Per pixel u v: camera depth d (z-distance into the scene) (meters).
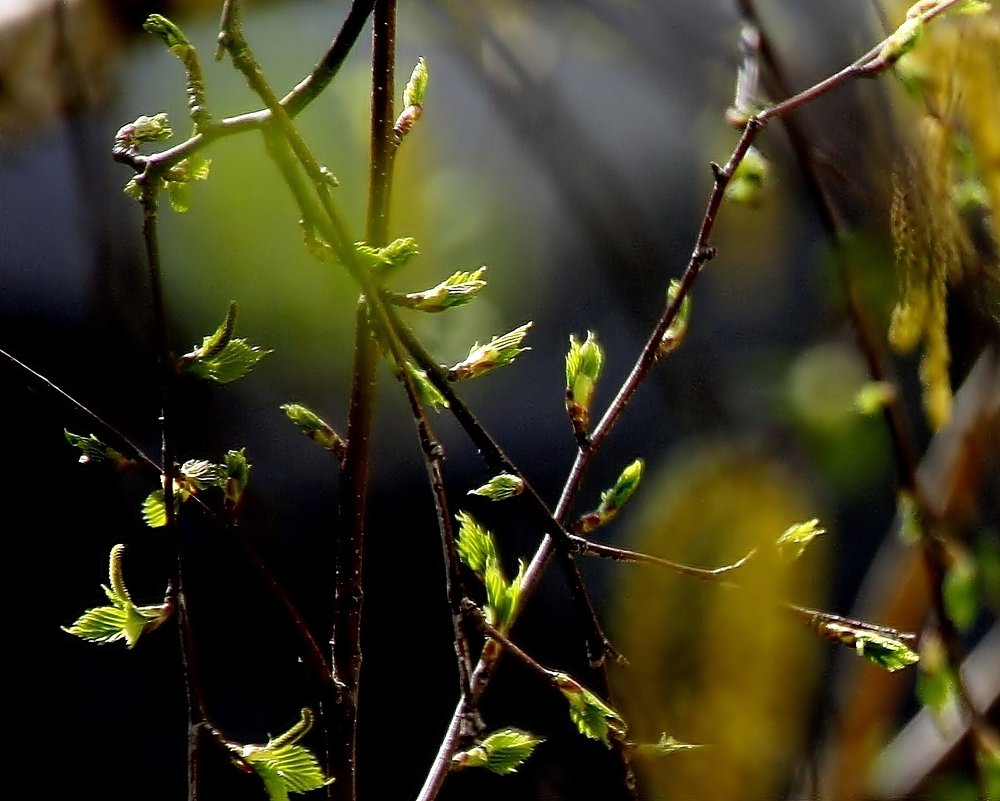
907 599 2.19
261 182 2.29
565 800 2.49
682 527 2.24
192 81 1.54
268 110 1.54
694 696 2.08
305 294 2.43
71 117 1.87
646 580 2.21
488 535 1.55
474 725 1.54
